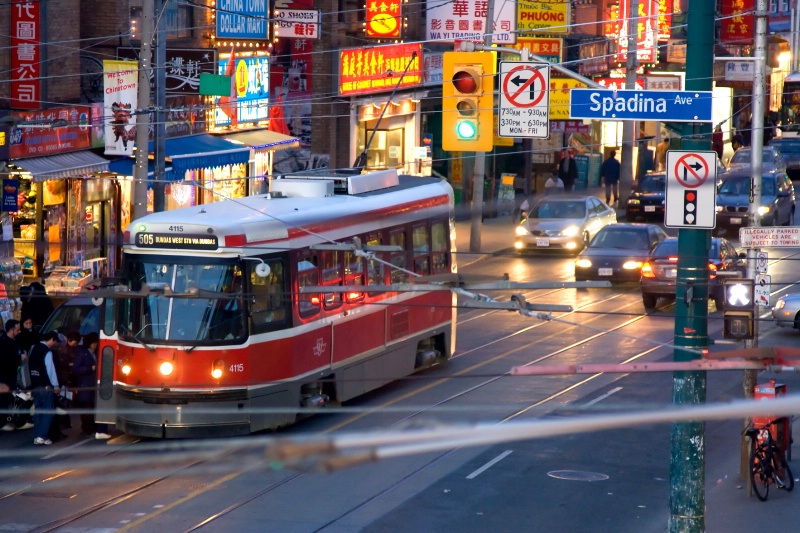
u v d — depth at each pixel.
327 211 55.59
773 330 75.81
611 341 72.94
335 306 55.97
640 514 42.56
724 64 154.00
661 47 158.38
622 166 135.50
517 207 128.25
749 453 45.47
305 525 40.66
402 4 120.81
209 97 88.81
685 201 36.59
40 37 74.31
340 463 11.77
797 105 173.25
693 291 36.50
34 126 69.69
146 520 40.88
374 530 40.31
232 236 50.22
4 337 52.25
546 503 43.75
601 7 173.88
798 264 101.50
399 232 62.25
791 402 14.15
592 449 51.19
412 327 63.31
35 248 74.12
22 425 54.44
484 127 54.84
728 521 41.97
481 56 54.19
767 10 69.31
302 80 110.56
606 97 37.03
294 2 102.19
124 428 51.09
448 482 46.31
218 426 50.31
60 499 43.34
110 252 83.06
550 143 146.62
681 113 36.47
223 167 93.75
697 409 14.54
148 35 61.97
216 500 43.56
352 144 113.38
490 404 57.62
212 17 92.12
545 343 73.00
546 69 53.62
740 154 131.88
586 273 91.38
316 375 54.44
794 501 44.59
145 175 62.56
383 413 56.34
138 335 50.47
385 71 114.56
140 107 62.28
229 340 50.09
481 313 84.06
